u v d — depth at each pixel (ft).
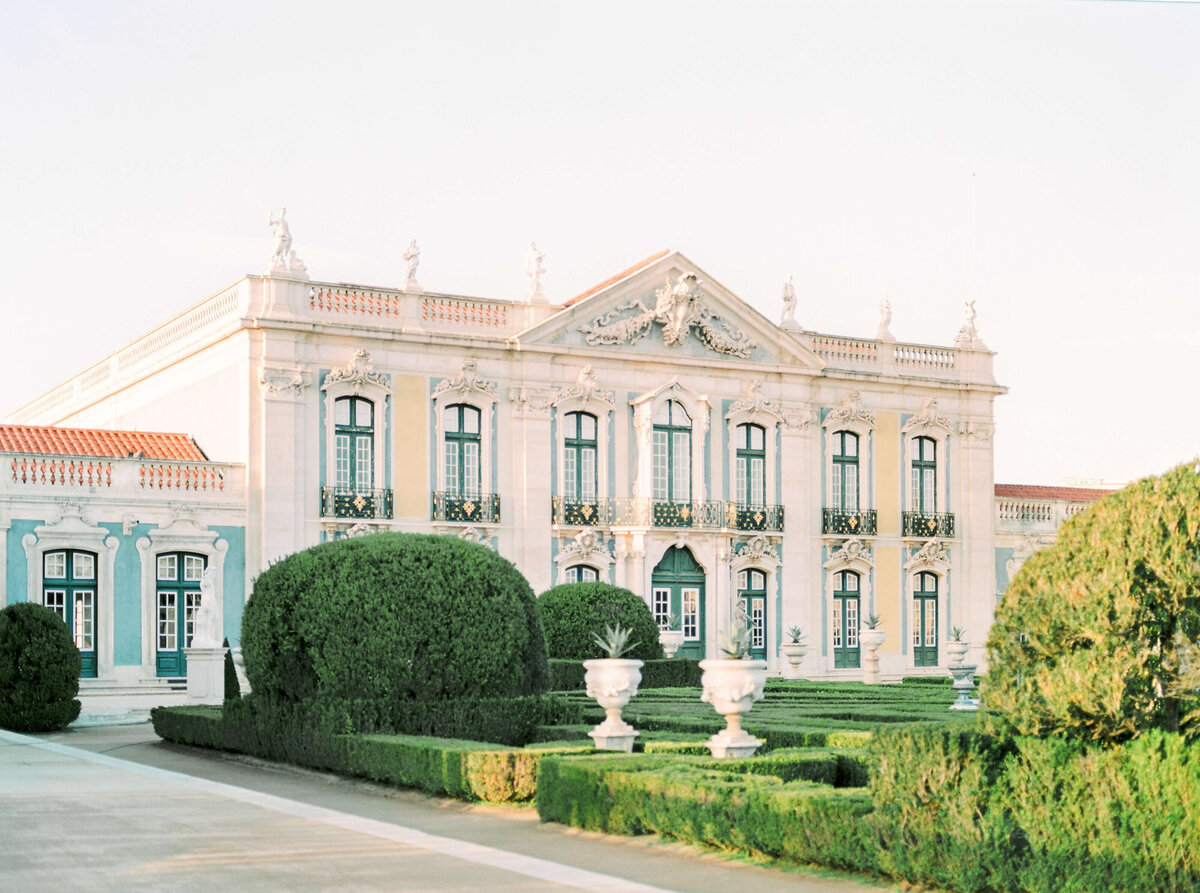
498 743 69.72
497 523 131.75
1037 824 37.60
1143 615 37.76
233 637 118.42
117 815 51.42
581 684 104.99
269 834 47.50
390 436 127.54
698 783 46.09
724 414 143.64
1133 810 36.29
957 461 158.10
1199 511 37.76
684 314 140.77
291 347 122.83
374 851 44.52
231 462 121.39
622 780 48.57
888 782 40.32
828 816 41.68
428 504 129.08
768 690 101.55
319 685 70.95
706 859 44.45
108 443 124.47
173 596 116.67
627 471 138.72
